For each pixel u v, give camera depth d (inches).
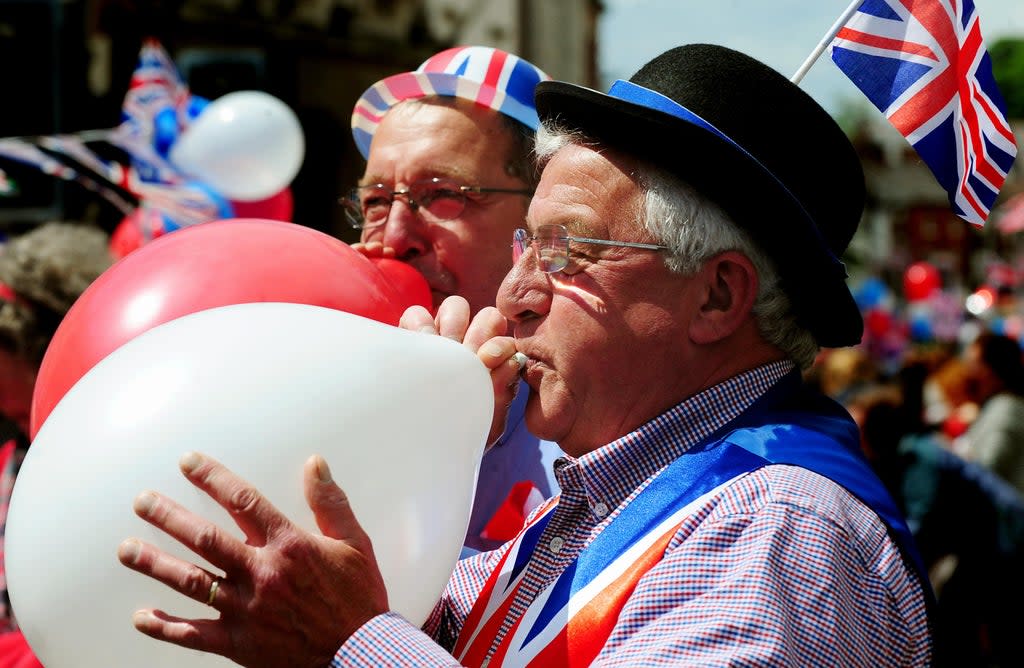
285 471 47.8
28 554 48.3
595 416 60.4
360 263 68.1
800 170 60.1
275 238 66.2
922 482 176.7
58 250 104.1
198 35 305.0
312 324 52.6
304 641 47.1
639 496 58.1
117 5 294.0
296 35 313.3
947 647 170.1
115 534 46.8
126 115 176.1
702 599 50.4
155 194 160.1
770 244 59.9
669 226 58.6
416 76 86.1
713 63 60.6
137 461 47.2
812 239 58.8
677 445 59.4
